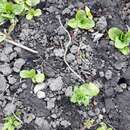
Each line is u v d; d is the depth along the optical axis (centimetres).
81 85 79
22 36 85
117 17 87
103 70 82
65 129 78
